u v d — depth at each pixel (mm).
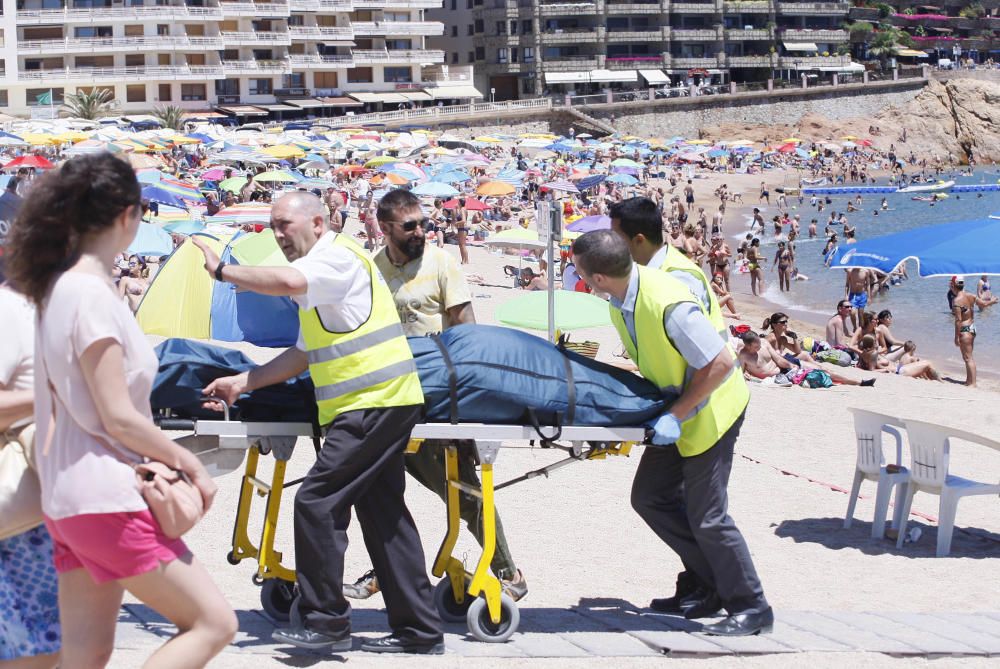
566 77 101750
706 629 5734
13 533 3795
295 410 5355
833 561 8125
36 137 53094
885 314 19688
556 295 11250
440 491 6141
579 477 10047
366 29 95125
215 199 39125
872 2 124438
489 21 104000
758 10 108562
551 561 7668
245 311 6340
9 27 82625
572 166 69562
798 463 11250
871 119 107750
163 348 5305
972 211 65500
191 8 85875
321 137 61719
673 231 37438
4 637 3764
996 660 5527
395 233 6422
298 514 4953
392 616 5234
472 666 5035
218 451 5316
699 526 5672
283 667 4910
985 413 14422
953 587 7523
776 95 103062
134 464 3391
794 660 5340
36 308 3398
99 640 3547
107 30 86000
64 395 3342
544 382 5371
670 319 5359
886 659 5434
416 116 85938
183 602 3420
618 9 103250
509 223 45719
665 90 99750
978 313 30062
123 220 3432
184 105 87000
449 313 6590
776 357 16469
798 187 80750
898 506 8906
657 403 5504
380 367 4961
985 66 121375
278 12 89312
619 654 5297
